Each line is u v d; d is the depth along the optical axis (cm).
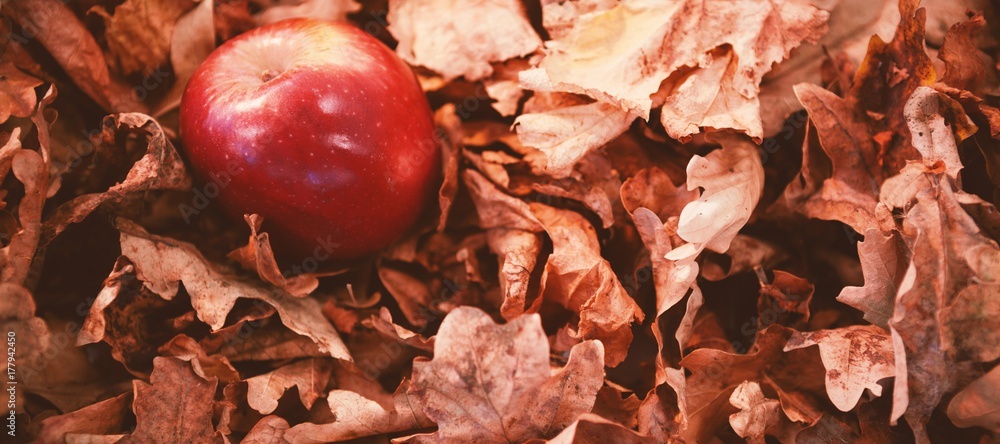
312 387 34
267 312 34
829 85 35
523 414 32
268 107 33
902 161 34
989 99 34
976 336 31
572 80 34
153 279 34
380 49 35
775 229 36
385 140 34
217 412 33
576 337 34
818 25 35
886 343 33
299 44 35
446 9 37
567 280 34
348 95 34
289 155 33
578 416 32
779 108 35
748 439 32
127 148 35
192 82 35
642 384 34
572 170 35
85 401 33
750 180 34
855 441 33
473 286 36
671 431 33
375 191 34
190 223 36
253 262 34
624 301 34
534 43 36
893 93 34
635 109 34
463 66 37
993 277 31
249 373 34
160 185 34
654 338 35
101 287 34
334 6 38
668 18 35
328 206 34
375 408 33
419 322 36
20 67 35
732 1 35
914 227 32
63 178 34
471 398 32
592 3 36
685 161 36
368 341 35
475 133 37
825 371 33
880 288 33
